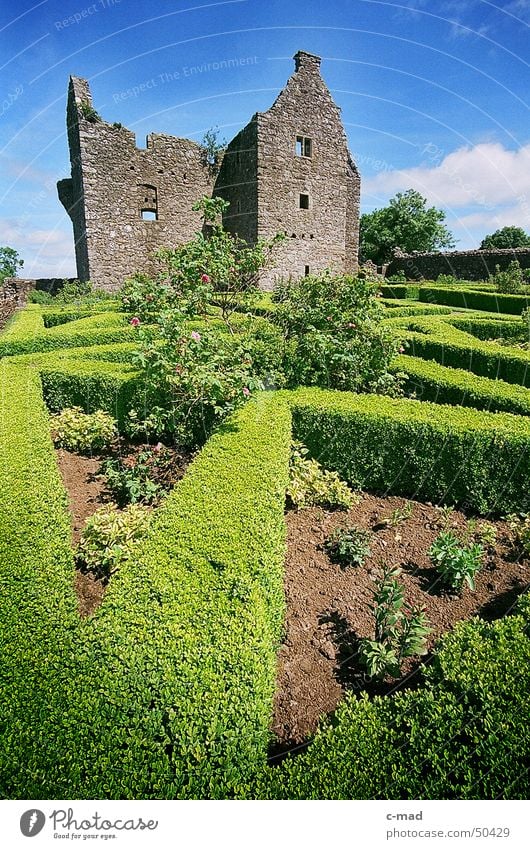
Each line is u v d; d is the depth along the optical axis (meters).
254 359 6.51
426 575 4.14
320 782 2.18
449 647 2.81
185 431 5.97
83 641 2.44
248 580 2.81
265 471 4.11
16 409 5.63
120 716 2.12
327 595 3.91
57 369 7.12
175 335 5.70
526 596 3.21
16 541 3.12
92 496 5.26
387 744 2.34
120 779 1.99
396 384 6.86
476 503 5.18
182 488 3.85
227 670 2.31
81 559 4.06
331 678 3.25
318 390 6.30
